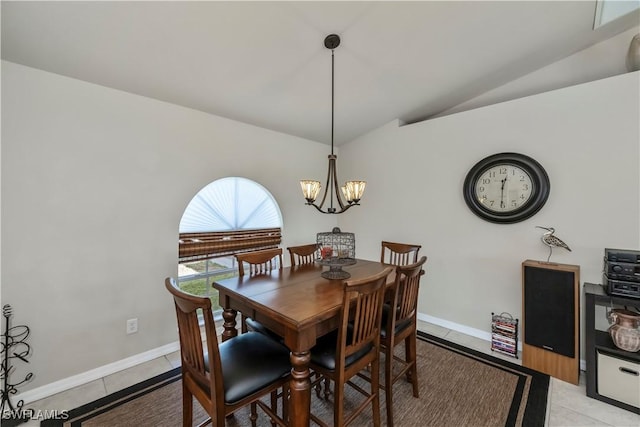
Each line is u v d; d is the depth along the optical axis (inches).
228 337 77.1
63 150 79.1
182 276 115.3
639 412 71.9
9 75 71.0
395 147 142.3
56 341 79.2
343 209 84.7
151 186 96.0
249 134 125.5
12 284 72.5
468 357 100.7
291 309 58.7
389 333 69.5
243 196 129.3
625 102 86.8
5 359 71.1
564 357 86.3
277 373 56.9
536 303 91.7
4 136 70.7
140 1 61.9
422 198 133.0
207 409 51.2
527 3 76.9
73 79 80.4
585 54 102.5
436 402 77.6
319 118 130.4
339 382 56.1
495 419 71.2
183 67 84.3
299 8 70.4
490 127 112.8
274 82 98.9
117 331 90.0
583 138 93.5
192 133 106.2
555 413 72.9
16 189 72.5
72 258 81.3
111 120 87.4
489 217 111.0
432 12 76.4
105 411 72.9
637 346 72.9
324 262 85.0
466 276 119.8
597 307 93.7
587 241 93.0
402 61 96.7
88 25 65.6
